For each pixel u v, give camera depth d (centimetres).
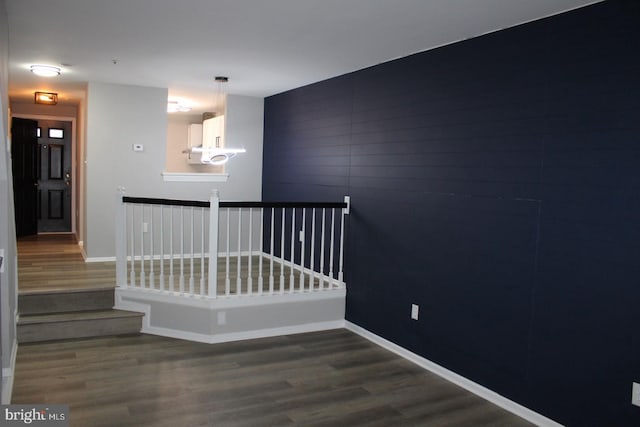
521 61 332
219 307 456
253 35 384
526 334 330
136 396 342
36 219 842
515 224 336
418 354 421
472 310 370
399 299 442
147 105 648
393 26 351
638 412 270
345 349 451
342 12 325
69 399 333
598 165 287
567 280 304
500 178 347
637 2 268
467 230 373
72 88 657
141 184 655
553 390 313
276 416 321
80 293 470
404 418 325
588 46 292
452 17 327
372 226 477
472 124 369
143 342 449
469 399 357
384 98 463
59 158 865
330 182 548
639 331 269
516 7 302
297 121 622
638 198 268
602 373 286
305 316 496
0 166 323
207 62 483
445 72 393
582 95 295
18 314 447
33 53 457
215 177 694
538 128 321
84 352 419
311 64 479
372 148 479
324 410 332
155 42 412
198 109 820
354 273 503
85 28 375
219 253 705
